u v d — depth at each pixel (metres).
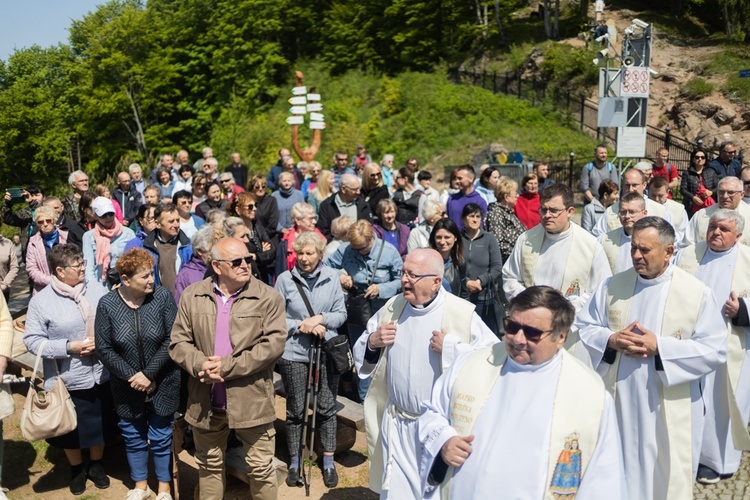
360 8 36.22
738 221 5.34
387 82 31.05
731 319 5.05
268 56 35.22
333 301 5.11
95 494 4.93
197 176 9.44
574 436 2.92
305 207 6.96
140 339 4.48
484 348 3.29
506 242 7.02
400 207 9.07
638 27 11.94
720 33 30.48
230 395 4.20
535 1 35.69
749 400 5.27
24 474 5.18
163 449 4.61
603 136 24.31
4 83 46.31
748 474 5.30
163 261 6.14
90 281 5.21
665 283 4.34
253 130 29.64
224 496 4.93
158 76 36.38
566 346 4.58
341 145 27.75
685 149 21.12
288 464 5.38
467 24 33.25
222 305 4.28
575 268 5.31
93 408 4.87
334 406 5.13
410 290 3.94
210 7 37.59
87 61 37.28
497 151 23.67
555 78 28.69
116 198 9.84
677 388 4.15
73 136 38.44
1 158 38.25
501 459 2.95
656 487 4.20
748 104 23.72
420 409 3.80
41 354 4.70
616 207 7.54
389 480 3.94
